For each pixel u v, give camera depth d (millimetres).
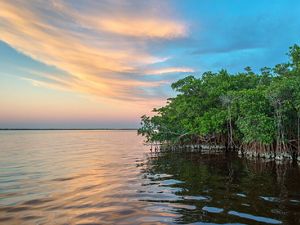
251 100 32688
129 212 12234
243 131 35062
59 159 34844
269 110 33281
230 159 33188
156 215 11758
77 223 10914
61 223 10945
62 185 18406
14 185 18484
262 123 30906
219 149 46312
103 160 33719
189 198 14586
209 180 19828
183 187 17453
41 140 93188
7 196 15414
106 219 11336
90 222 11000
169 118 50062
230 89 43844
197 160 32656
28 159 34812
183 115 47750
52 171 24781
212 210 12375
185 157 36344
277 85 30109
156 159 34469
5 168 26812
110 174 22922
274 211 12117
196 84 46000
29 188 17500
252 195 15102
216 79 46062
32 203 13930
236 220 10984
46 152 45500
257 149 34844
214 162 30500
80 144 70250
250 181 19297
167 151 46781
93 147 58562
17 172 24281
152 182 19234
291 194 15258
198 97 46281
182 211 12273
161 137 49000
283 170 24266
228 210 12344
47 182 19484
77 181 19812
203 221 10930
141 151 47938
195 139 50281
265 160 31594
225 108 43375
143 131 48594
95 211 12461
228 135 45094
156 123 49219
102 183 18984
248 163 29297
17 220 11383
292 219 11031
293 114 32625
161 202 13844
